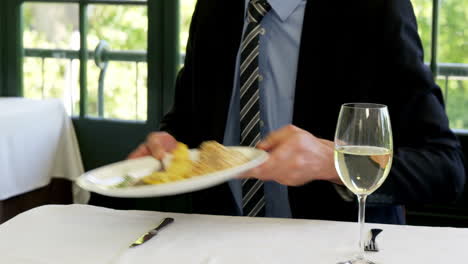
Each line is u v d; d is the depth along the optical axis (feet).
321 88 4.83
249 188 4.89
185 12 10.41
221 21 5.18
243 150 4.00
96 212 4.18
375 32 4.74
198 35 5.27
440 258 3.44
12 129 9.50
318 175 3.86
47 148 10.28
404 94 4.64
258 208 4.90
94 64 10.99
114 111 11.00
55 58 11.17
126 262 3.34
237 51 5.10
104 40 10.89
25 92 11.38
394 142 4.73
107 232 3.82
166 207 10.60
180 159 3.74
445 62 9.37
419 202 4.34
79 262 3.37
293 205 4.78
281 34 4.98
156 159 4.07
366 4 4.76
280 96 4.96
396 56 4.66
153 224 3.96
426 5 9.29
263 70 4.99
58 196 10.78
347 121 3.30
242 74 4.99
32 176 9.98
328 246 3.59
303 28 4.84
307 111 4.83
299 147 3.77
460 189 4.48
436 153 4.43
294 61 4.94
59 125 10.52
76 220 4.02
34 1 11.10
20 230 3.85
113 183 3.70
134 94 10.87
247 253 3.47
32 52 11.27
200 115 5.22
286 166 3.74
